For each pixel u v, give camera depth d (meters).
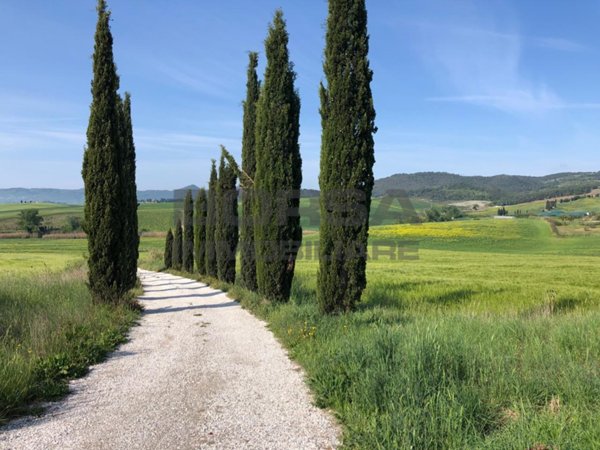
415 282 22.42
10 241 86.62
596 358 6.99
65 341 8.81
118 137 15.34
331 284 12.08
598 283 24.08
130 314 13.73
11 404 5.86
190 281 31.34
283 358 8.73
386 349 7.12
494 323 10.03
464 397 5.32
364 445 4.62
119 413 5.81
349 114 12.05
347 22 12.12
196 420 5.55
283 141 15.57
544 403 5.54
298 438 5.02
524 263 37.84
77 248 70.62
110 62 15.12
